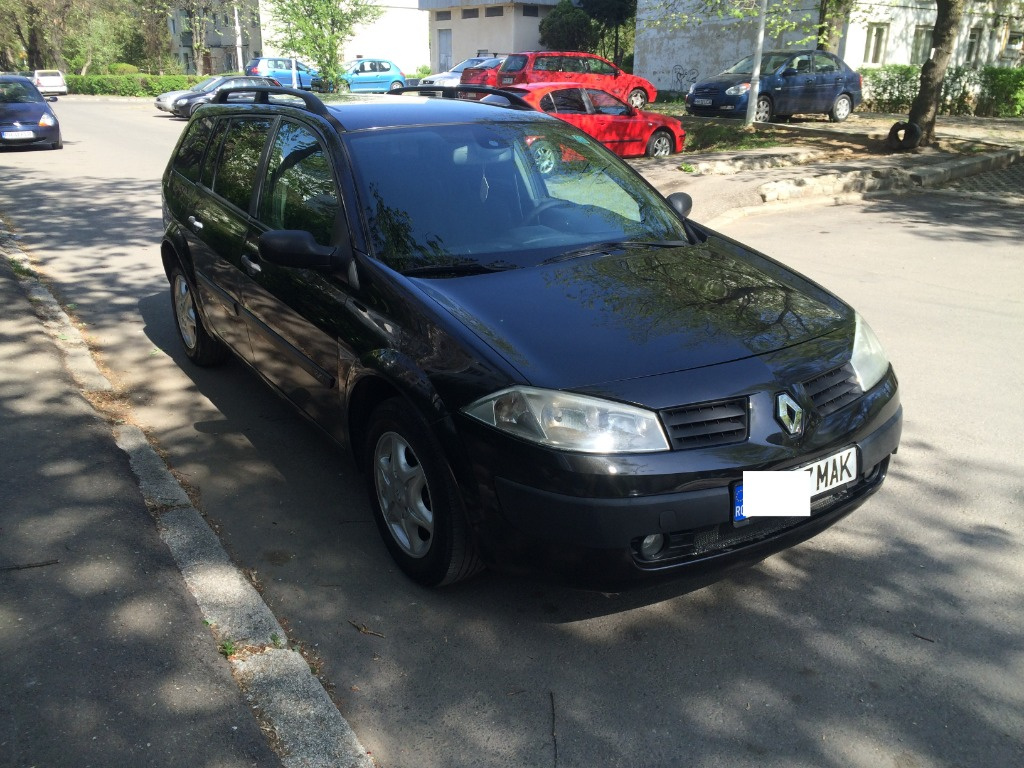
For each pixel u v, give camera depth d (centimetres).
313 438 457
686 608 319
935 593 327
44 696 254
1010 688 277
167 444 448
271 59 3045
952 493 403
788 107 1923
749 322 313
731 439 275
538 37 3753
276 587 328
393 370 303
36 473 385
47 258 850
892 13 2397
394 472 325
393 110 419
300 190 397
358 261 339
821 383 300
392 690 275
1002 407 498
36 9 5425
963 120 2094
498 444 272
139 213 1091
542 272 340
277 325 400
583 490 262
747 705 270
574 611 317
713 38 2627
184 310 559
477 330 294
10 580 308
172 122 2561
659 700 272
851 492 312
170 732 245
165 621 293
